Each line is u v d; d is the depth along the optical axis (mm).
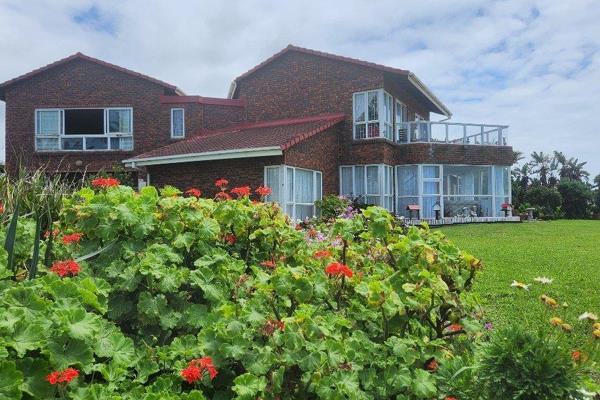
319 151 18406
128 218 3229
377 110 19688
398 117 22516
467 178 23047
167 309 2945
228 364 2641
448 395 2701
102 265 3170
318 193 18297
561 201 38094
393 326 2949
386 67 19312
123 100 23094
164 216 3486
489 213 23250
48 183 4859
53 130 23047
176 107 22953
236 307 2822
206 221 3605
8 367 1962
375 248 3664
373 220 3594
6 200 4375
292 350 2400
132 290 2924
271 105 21984
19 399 1949
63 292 2494
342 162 20250
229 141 17484
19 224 3432
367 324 3020
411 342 2719
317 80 20938
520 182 50219
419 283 3004
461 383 2652
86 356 2275
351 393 2359
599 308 6184
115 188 3715
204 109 22812
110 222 3268
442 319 3174
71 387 2252
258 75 22328
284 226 4102
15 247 3250
